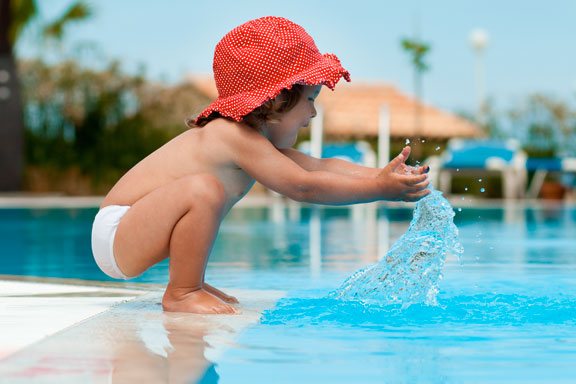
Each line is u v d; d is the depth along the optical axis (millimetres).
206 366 1840
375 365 1856
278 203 16500
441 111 25844
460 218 11719
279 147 3137
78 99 19688
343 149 17516
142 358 1918
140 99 20250
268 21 3018
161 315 2670
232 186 2992
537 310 2764
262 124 3008
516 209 14789
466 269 4668
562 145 23641
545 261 5211
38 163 18875
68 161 19031
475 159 18938
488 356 1964
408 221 10570
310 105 3045
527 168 20125
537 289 3598
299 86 2992
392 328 2381
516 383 1689
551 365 1861
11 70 16875
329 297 3090
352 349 2045
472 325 2449
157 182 2951
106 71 20094
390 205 15961
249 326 2412
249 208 14531
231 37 3002
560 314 2678
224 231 8438
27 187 18719
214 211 2791
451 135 24422
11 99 16891
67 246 6707
